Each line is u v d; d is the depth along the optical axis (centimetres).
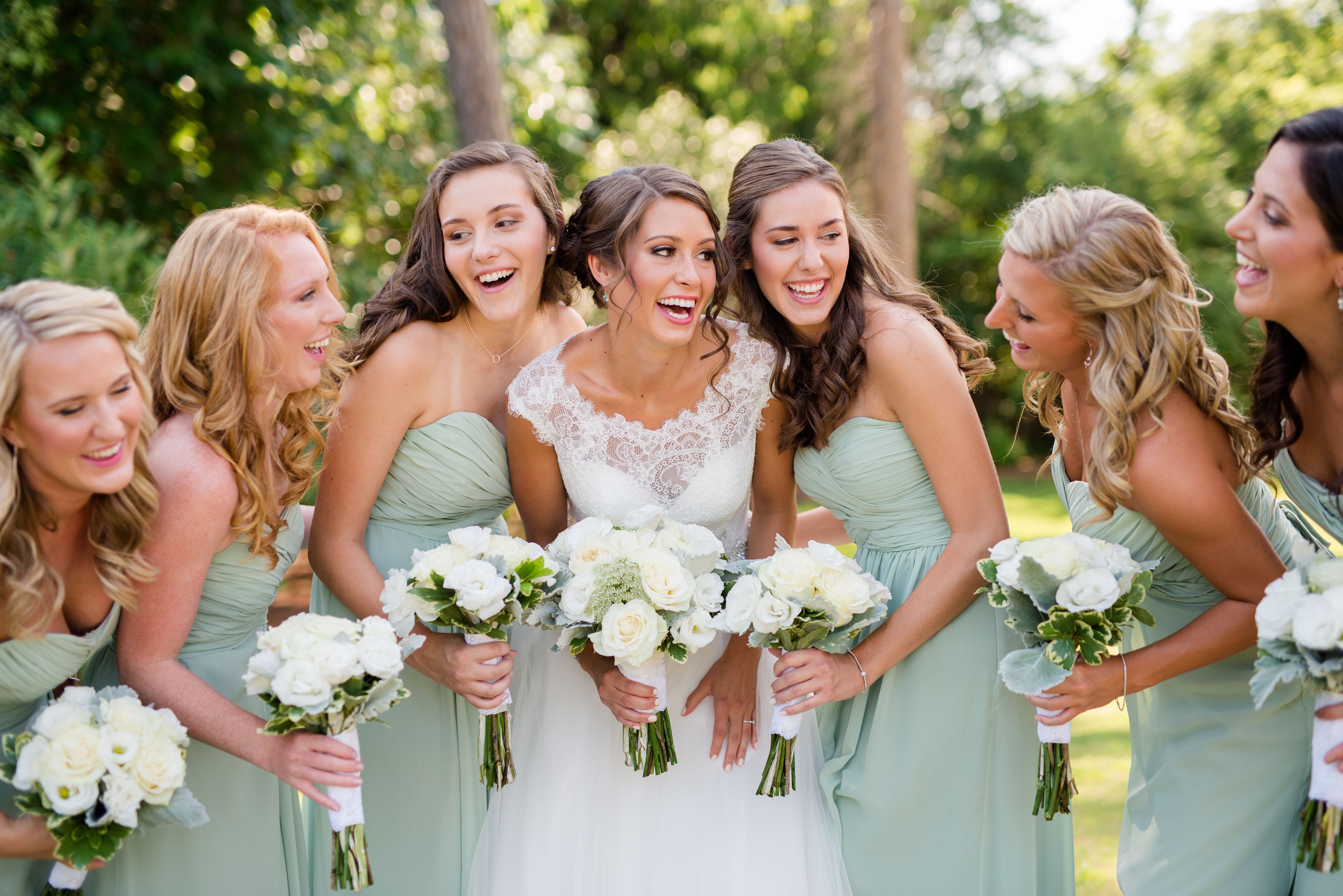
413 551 268
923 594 252
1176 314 222
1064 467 267
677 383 270
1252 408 234
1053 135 1580
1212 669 243
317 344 240
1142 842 250
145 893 227
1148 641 261
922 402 250
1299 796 232
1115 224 222
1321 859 197
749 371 272
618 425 271
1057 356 239
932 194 1633
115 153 830
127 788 192
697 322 266
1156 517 227
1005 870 260
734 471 275
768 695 287
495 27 1102
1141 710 260
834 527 331
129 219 808
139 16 795
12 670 207
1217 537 223
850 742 273
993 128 1659
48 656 209
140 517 207
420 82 1012
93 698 207
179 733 204
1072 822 272
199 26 784
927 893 263
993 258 1602
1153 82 1567
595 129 1400
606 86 1880
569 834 268
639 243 248
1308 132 198
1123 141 1491
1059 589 213
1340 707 197
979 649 259
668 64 1877
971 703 259
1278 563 227
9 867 211
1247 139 1438
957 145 1638
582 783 271
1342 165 193
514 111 1119
